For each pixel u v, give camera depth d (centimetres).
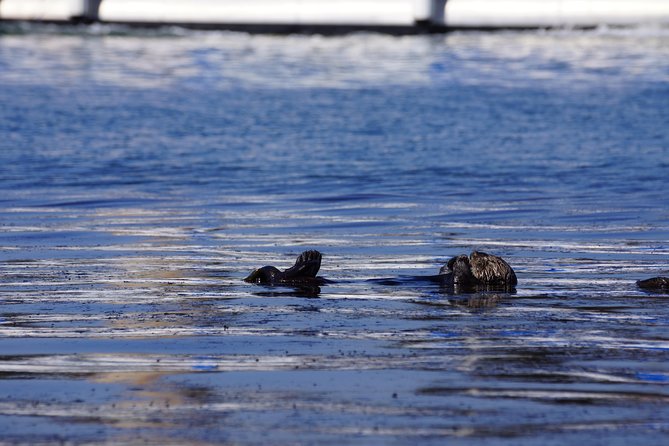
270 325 2433
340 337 2322
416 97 9825
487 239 3731
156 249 3512
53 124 7619
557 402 1866
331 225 4038
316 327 2416
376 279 3019
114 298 2742
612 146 6581
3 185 5072
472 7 17862
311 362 2116
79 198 4706
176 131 7331
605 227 3978
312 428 1736
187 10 18388
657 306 2645
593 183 5178
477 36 17462
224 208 4462
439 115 8400
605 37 17000
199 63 13438
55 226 3988
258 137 7050
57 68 12588
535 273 3112
